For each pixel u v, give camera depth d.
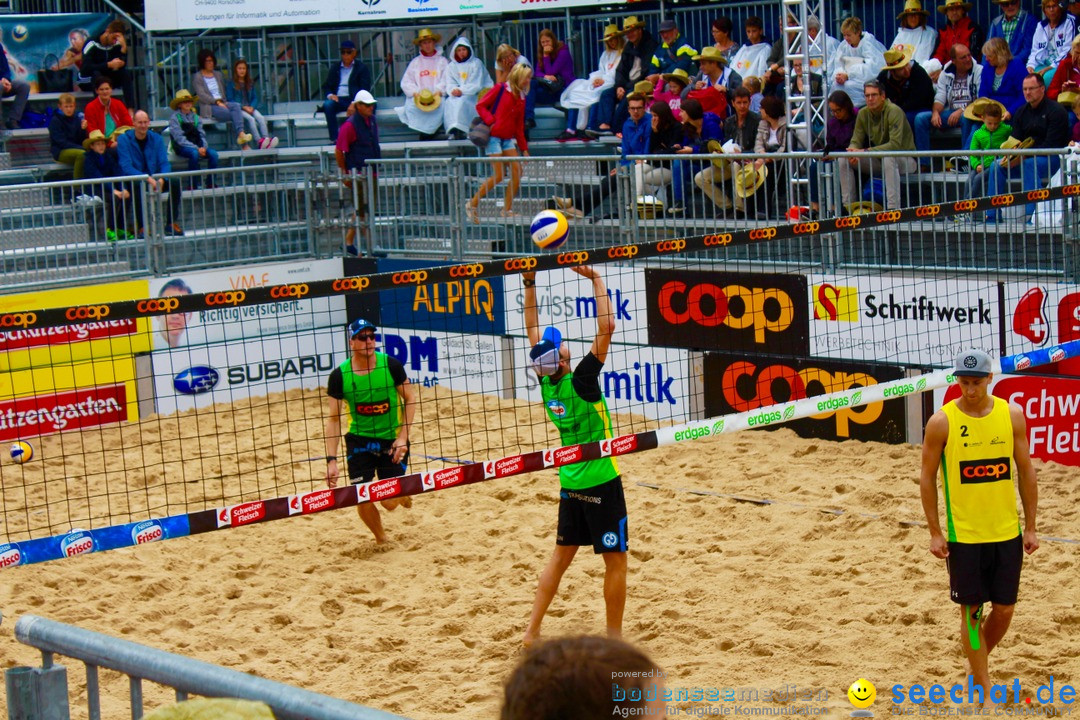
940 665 7.57
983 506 6.89
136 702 3.81
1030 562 9.33
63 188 15.29
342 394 10.25
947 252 11.91
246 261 16.44
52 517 11.79
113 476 13.12
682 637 8.25
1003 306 11.84
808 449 12.77
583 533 8.00
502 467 7.78
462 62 19.39
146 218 15.69
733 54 16.95
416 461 13.34
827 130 14.33
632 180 14.06
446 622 8.70
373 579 9.86
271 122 20.80
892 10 17.36
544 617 8.76
